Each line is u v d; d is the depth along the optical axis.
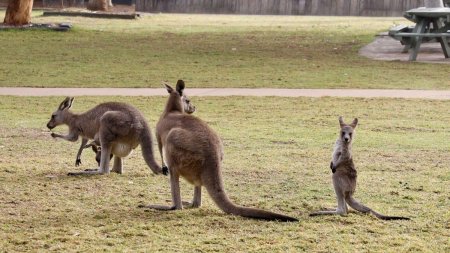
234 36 36.69
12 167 13.18
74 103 21.16
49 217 10.26
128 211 10.58
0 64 28.59
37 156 14.43
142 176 12.66
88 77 26.23
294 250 9.00
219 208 10.43
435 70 28.02
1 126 17.70
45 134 16.78
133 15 44.09
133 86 24.67
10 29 36.12
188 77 26.41
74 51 31.94
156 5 53.97
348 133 10.25
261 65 29.00
